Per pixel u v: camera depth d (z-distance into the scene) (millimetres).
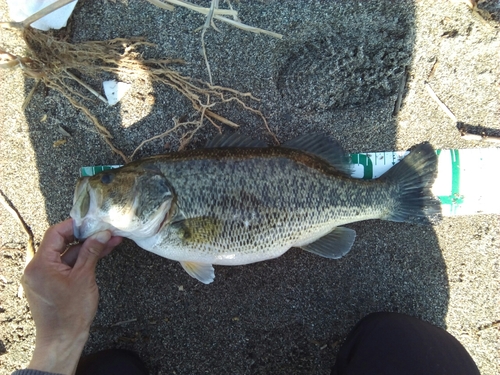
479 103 429
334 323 434
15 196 419
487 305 441
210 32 404
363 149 427
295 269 431
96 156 416
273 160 360
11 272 422
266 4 403
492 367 441
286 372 431
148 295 425
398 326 392
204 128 417
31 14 398
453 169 428
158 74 406
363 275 435
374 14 407
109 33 402
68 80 406
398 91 421
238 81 412
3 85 409
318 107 418
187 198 349
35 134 414
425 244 438
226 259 362
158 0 390
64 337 324
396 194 399
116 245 393
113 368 391
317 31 409
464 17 413
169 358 427
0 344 422
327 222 376
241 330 429
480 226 439
